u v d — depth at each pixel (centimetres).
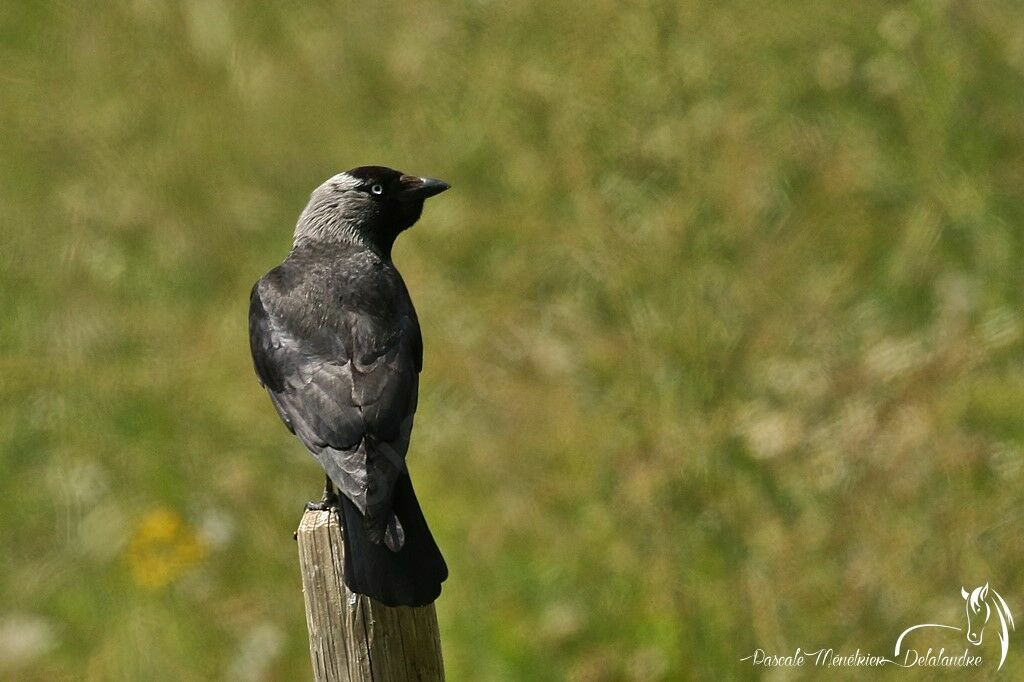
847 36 1559
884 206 1492
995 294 1411
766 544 1162
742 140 1340
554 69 1406
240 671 1218
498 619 1194
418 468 1294
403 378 965
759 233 1327
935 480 1196
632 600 1172
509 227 1424
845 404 1237
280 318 1015
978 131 1545
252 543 1285
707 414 1224
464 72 1542
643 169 1338
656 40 1368
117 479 1382
